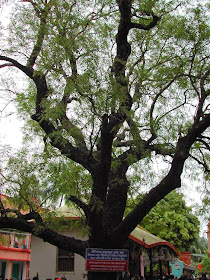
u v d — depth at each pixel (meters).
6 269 25.30
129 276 12.33
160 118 10.73
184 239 29.48
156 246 15.32
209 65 10.79
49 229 9.83
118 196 10.16
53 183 9.52
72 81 8.70
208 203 11.39
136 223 9.49
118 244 9.45
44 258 14.91
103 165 9.00
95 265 9.05
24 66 11.10
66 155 9.55
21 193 9.66
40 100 10.52
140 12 11.19
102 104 8.53
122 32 10.44
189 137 9.54
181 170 9.49
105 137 8.86
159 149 10.57
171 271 25.62
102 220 9.10
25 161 9.92
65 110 9.07
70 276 14.28
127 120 9.66
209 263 38.19
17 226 9.64
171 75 10.37
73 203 9.85
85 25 10.34
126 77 9.70
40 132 11.65
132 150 10.44
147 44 11.82
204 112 9.98
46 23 10.70
